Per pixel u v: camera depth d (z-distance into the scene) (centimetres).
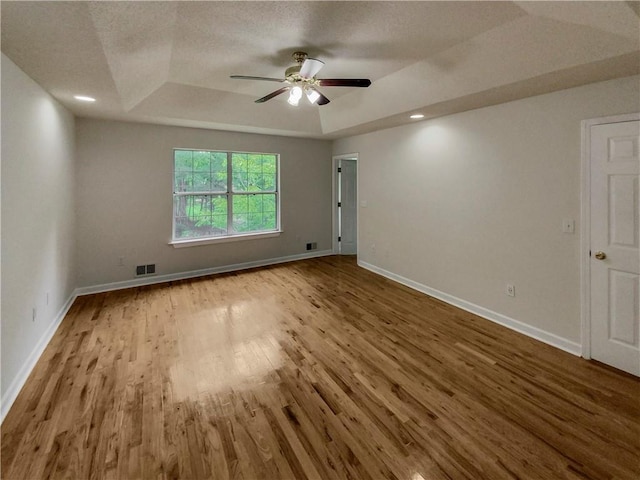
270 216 582
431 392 225
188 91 369
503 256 329
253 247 562
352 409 208
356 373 248
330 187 641
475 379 240
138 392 224
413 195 440
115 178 433
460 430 190
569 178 271
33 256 259
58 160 330
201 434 186
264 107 434
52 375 243
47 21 165
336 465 167
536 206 297
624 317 246
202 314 361
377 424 195
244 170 548
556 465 166
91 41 186
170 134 465
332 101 427
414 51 264
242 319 348
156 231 468
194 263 505
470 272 366
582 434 186
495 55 243
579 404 212
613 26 169
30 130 252
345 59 281
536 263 300
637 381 236
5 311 207
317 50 263
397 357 272
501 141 323
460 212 373
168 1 174
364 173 538
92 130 414
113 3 157
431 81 302
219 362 264
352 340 302
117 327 327
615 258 248
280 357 272
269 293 431
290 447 178
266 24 220
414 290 442
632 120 233
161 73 306
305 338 305
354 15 209
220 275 514
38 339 270
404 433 188
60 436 183
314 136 564
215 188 520
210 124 455
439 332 318
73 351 279
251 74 320
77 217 412
